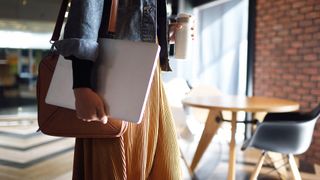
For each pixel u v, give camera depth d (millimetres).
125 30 811
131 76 709
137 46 711
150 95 921
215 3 4805
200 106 2381
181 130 3428
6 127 4684
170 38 1175
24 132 4363
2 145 3646
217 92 3545
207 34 5059
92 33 678
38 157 3203
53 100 788
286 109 2344
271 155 2652
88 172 848
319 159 3221
